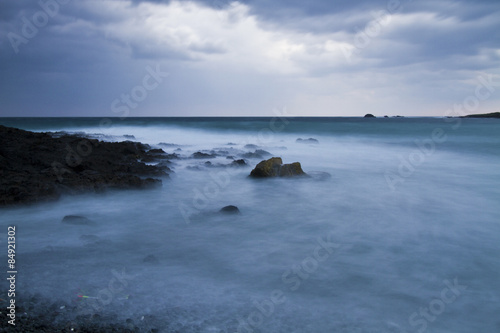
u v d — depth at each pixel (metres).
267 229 8.31
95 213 9.39
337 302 4.90
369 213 9.79
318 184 13.64
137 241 7.30
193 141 34.66
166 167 15.24
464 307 4.85
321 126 55.09
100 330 4.12
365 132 43.72
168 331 4.14
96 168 13.67
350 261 6.41
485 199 11.45
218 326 4.25
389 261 6.44
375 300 4.98
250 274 5.75
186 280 5.46
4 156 12.98
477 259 6.60
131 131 47.38
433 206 10.58
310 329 4.23
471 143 30.25
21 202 9.41
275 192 12.30
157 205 10.38
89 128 53.22
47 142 15.47
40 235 7.46
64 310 4.51
